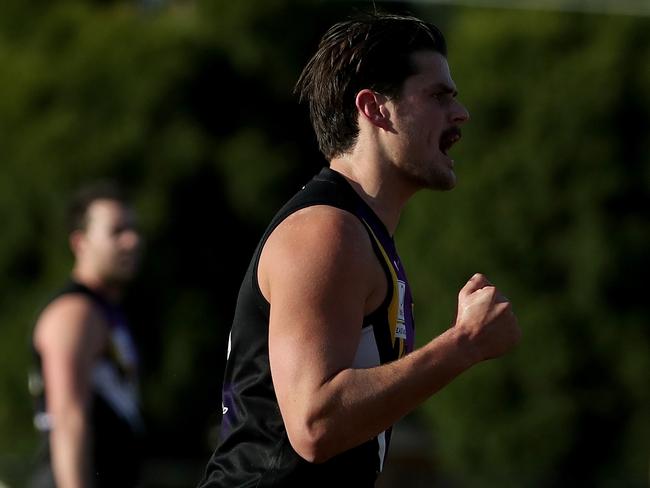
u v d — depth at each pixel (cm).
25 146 4622
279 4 4731
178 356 4534
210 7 4738
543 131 4306
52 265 4562
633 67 4281
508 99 4369
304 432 855
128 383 1612
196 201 4625
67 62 4662
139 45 4638
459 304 911
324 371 856
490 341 889
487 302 898
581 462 4294
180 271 4572
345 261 889
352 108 978
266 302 923
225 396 970
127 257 1630
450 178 980
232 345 959
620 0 4359
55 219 4566
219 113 4697
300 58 4778
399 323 938
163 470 4356
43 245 4609
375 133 972
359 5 4859
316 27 4800
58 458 1525
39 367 1591
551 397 4266
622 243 4253
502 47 4394
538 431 4259
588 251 4244
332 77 988
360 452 934
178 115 4628
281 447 919
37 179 4588
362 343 906
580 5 4378
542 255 4309
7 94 4662
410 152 969
